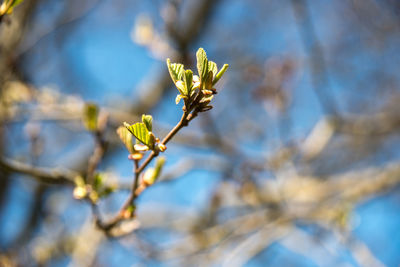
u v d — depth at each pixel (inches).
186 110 42.9
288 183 187.8
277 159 157.6
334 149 251.8
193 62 122.2
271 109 150.2
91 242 160.6
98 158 74.5
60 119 132.1
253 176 158.2
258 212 179.9
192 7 219.9
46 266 129.9
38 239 163.3
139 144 55.1
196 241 160.2
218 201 179.9
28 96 124.1
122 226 71.5
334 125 170.4
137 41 124.5
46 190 197.9
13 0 52.6
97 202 70.5
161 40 124.3
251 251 172.2
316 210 171.5
